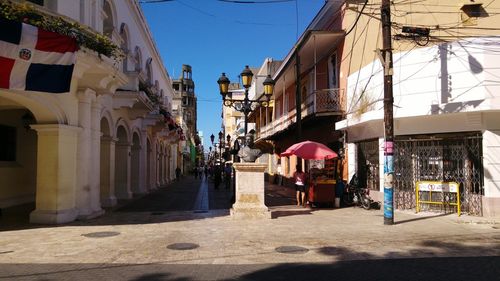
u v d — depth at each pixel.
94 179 13.76
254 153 13.45
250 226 11.34
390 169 11.48
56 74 10.05
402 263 7.32
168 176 41.38
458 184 13.21
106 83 13.20
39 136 11.95
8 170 15.88
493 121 12.84
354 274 6.62
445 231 10.45
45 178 11.88
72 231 10.57
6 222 11.99
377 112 14.84
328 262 7.40
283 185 31.48
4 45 9.24
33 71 9.75
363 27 16.88
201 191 26.94
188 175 77.50
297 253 8.07
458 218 12.62
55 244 8.95
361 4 17.23
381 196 15.40
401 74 14.52
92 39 11.28
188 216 13.55
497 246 8.71
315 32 18.59
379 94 15.38
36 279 6.34
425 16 14.20
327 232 10.36
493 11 13.52
